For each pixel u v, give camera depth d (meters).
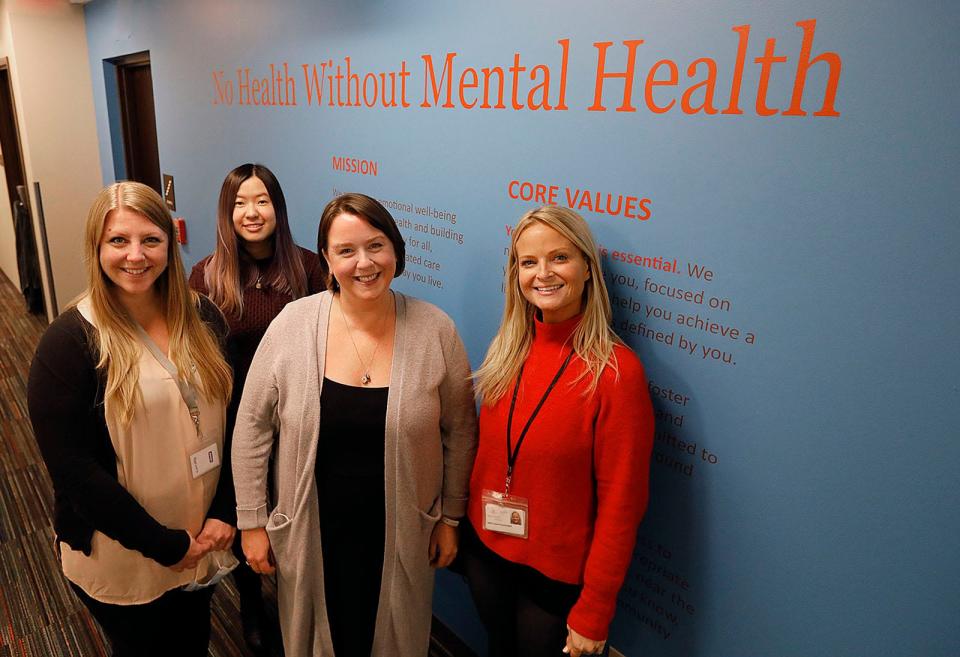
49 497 2.79
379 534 1.42
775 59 1.01
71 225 4.42
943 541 0.97
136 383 1.23
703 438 1.24
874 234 0.95
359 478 1.36
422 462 1.37
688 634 1.37
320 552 1.40
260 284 1.85
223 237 1.81
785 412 1.11
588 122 1.30
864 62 0.92
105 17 3.81
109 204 1.16
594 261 1.21
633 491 1.18
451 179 1.67
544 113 1.38
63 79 4.15
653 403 1.31
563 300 1.20
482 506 1.38
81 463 1.18
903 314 0.94
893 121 0.90
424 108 1.71
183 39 2.98
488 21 1.46
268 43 2.35
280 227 1.85
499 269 1.57
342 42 1.97
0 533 2.54
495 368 1.35
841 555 1.09
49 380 1.16
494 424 1.34
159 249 1.22
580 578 1.28
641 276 1.27
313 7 2.07
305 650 1.48
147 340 1.27
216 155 2.94
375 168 1.95
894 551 1.02
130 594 1.34
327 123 2.13
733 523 1.23
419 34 1.67
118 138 4.18
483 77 1.51
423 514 1.41
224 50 2.66
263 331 1.84
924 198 0.89
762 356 1.12
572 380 1.22
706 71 1.09
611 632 1.56
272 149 2.49
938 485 0.96
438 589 2.11
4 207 5.62
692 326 1.21
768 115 1.03
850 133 0.95
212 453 1.38
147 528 1.25
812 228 1.01
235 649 1.99
